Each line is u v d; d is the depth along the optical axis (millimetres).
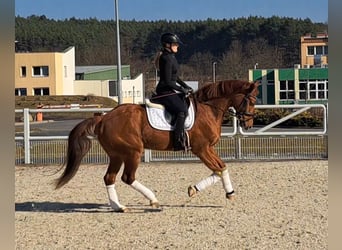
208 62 99562
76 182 12117
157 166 14109
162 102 8914
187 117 8875
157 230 7699
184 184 11461
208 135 9000
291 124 26422
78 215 8812
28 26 117500
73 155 8859
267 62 90875
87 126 8930
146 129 8836
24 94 69250
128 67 84312
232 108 9484
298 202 9367
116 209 9016
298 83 60875
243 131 14906
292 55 97562
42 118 42406
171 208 9180
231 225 7867
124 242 7094
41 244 7066
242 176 12203
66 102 57812
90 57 108000
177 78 9125
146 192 9117
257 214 8547
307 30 101062
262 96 61844
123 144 8805
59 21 121750
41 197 10492
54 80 68938
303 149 14961
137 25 117250
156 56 9047
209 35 108750
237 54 93938
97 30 118750
